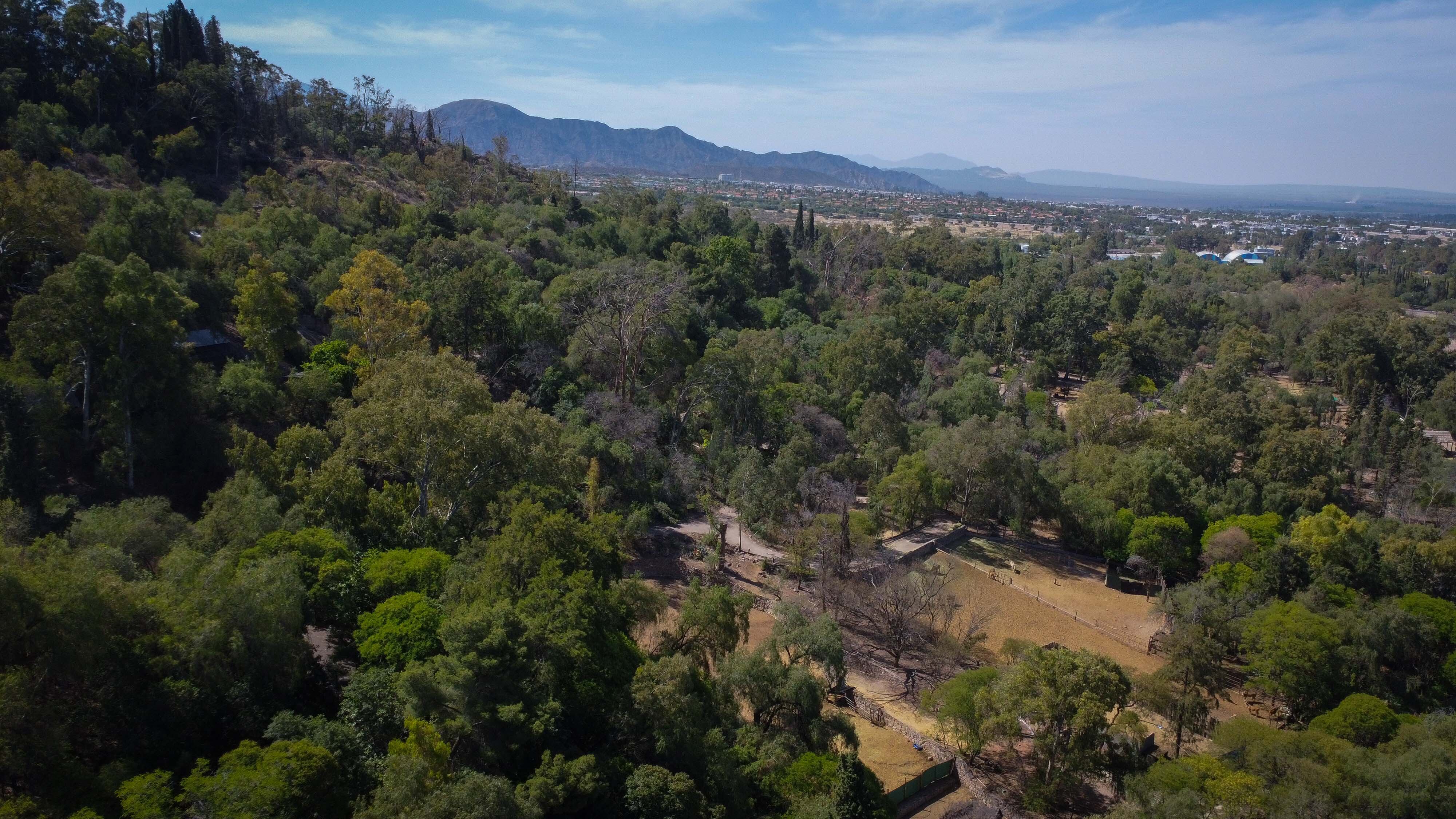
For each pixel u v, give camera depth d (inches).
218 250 3540.8
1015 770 2187.5
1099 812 2036.2
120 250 2982.3
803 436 3713.1
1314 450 4168.3
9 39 4463.6
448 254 4426.7
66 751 1338.6
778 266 6870.1
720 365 3934.5
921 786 2017.7
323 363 3319.4
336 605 1915.6
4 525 1738.4
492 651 1588.3
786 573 3090.6
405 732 1535.4
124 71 5044.3
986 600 3142.2
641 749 1742.1
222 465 2682.1
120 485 2418.8
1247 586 3134.8
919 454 3727.9
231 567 1782.7
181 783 1320.1
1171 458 4033.0
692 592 2169.0
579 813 1531.7
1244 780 1838.1
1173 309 7283.5
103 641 1423.5
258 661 1624.0
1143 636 3006.9
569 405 3580.2
